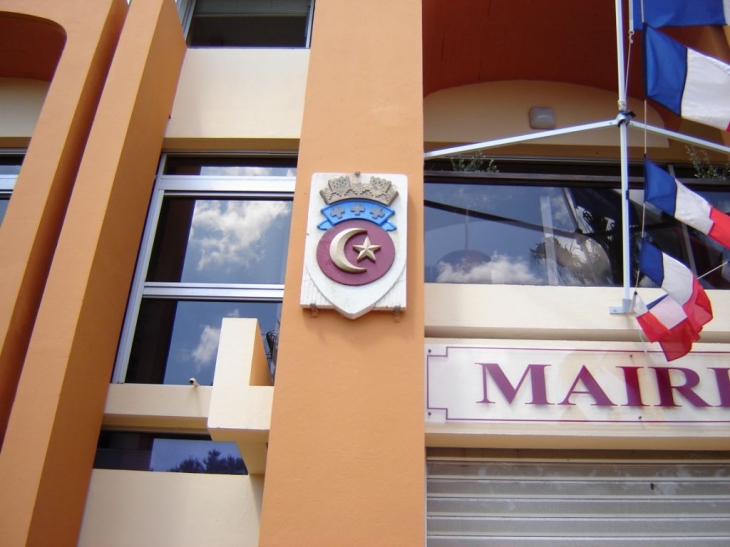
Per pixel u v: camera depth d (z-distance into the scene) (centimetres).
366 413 386
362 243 433
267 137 598
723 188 598
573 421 423
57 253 457
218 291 543
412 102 498
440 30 609
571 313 474
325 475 368
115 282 492
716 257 552
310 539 352
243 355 412
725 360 445
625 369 440
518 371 437
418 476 370
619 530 434
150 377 512
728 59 559
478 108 647
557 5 596
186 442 487
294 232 441
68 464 422
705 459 456
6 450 394
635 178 597
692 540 434
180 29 641
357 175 458
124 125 515
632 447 441
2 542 371
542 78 665
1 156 621
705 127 616
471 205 570
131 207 521
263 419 393
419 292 425
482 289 484
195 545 433
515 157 614
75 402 432
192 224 579
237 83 630
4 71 647
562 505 441
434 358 441
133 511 444
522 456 453
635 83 650
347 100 497
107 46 582
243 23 701
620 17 502
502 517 436
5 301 441
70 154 516
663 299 429
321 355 402
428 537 427
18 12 578
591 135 622
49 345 426
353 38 528
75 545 430
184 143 600
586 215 571
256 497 449
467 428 420
